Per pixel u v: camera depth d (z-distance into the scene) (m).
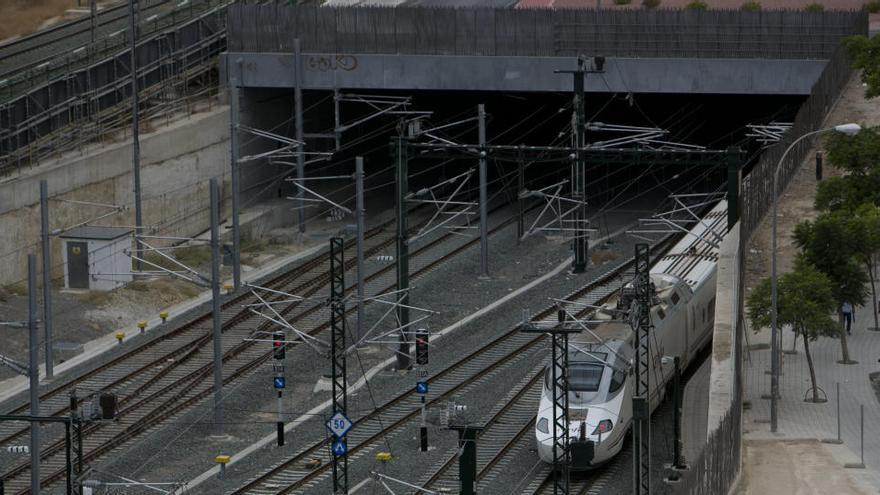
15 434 153.88
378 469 142.12
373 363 176.25
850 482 134.12
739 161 179.88
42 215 169.75
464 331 188.75
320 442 150.12
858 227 172.75
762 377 164.62
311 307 196.12
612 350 146.00
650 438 144.88
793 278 160.88
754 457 140.88
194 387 168.50
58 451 149.75
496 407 160.12
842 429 148.75
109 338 187.88
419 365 150.50
